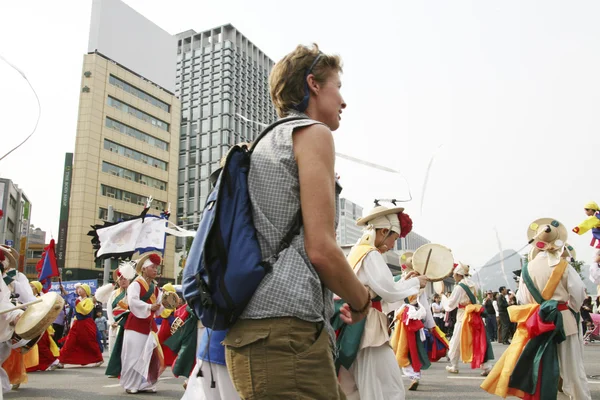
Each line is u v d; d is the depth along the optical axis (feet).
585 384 16.12
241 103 255.91
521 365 15.93
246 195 4.95
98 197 160.97
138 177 176.76
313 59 5.78
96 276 156.76
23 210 220.64
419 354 22.44
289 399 4.43
